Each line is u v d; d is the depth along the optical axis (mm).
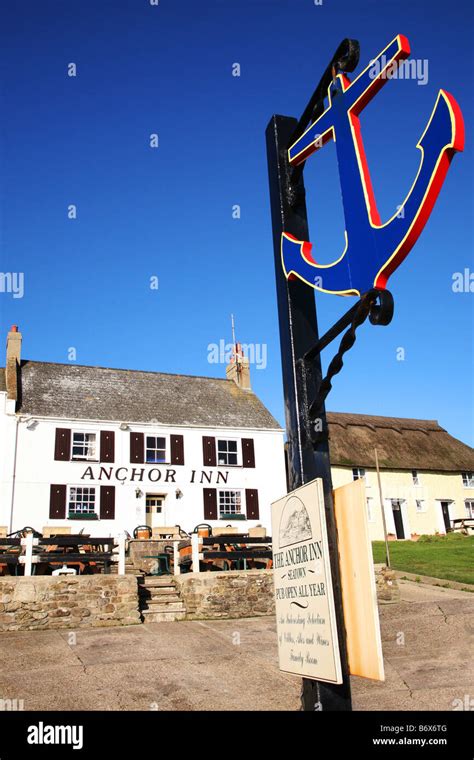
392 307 3750
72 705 7629
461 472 37000
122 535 13664
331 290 4371
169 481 26688
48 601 11938
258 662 9438
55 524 24078
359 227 4078
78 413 26250
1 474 23859
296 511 4656
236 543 15422
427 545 26172
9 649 10039
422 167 3479
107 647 10227
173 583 14391
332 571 4344
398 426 38625
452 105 3291
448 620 11500
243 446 28656
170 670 9016
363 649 3943
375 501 33281
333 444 34094
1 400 25000
